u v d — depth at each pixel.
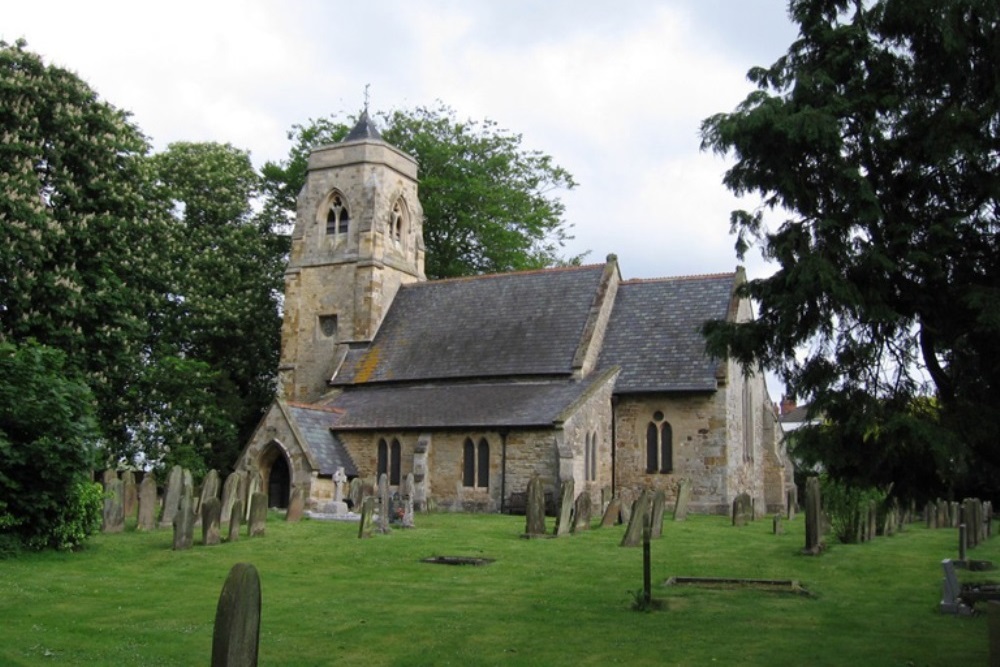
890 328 11.46
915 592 16.69
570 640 12.53
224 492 28.09
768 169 11.80
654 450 37.72
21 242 28.67
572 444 34.59
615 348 40.06
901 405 11.38
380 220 46.34
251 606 7.52
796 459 12.98
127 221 34.03
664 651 11.94
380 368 42.84
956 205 11.36
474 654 11.75
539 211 58.09
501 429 35.38
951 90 11.22
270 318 52.38
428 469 36.66
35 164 31.88
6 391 18.83
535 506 24.97
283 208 57.75
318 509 32.31
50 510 19.72
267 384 53.00
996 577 18.88
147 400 38.44
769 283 11.87
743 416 39.97
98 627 13.05
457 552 21.48
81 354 30.67
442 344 42.47
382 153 47.06
